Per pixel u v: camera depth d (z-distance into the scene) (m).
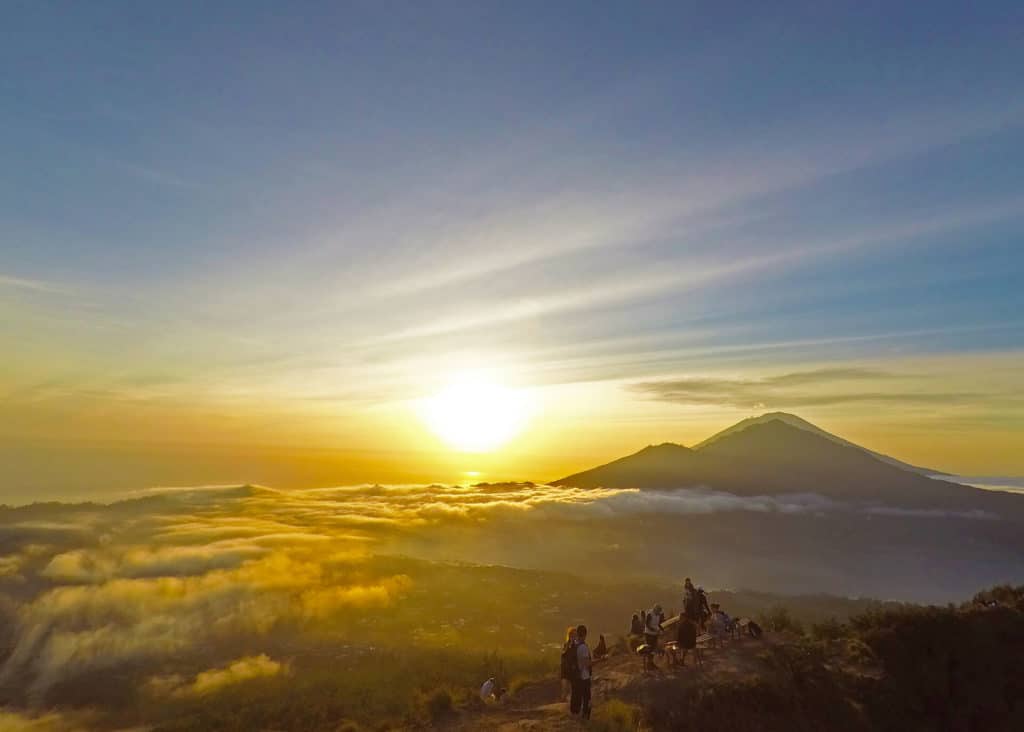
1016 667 17.30
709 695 14.81
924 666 16.89
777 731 14.16
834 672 16.47
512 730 13.82
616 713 13.75
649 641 17.25
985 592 22.05
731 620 20.30
